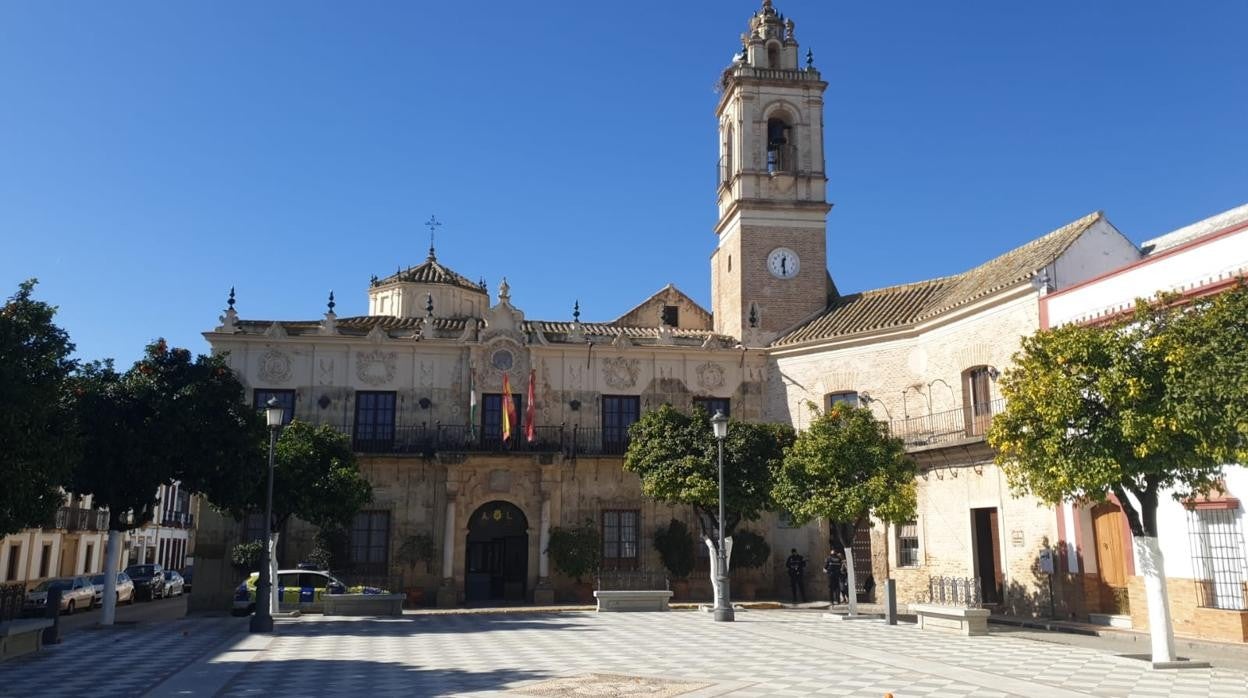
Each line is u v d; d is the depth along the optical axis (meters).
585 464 35.38
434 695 13.04
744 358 37.06
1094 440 15.45
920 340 32.16
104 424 23.03
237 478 24.31
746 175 38.75
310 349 34.62
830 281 41.16
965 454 28.84
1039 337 16.91
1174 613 21.22
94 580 36.19
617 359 36.44
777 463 28.73
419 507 34.19
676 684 13.88
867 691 13.13
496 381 35.53
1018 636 21.06
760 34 40.19
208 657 17.50
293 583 28.98
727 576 25.58
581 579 34.44
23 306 18.31
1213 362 14.13
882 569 32.62
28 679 14.80
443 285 41.91
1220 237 20.31
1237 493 19.98
